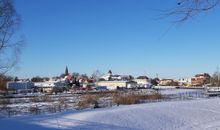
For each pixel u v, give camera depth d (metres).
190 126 39.47
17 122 34.47
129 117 39.56
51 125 33.97
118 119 38.16
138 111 42.59
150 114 42.22
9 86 104.62
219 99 61.56
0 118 36.91
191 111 46.47
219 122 41.34
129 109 43.00
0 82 70.62
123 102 55.69
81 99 58.78
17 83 110.00
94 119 37.00
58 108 46.59
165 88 139.75
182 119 42.34
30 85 118.88
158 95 67.81
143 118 40.19
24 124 33.78
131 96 59.41
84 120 36.34
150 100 62.72
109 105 51.06
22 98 64.19
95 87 127.00
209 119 43.19
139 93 73.06
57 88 105.94
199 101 56.78
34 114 40.62
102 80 168.00
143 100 61.94
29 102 56.56
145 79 181.88
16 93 87.56
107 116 38.44
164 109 45.75
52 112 42.62
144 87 132.75
